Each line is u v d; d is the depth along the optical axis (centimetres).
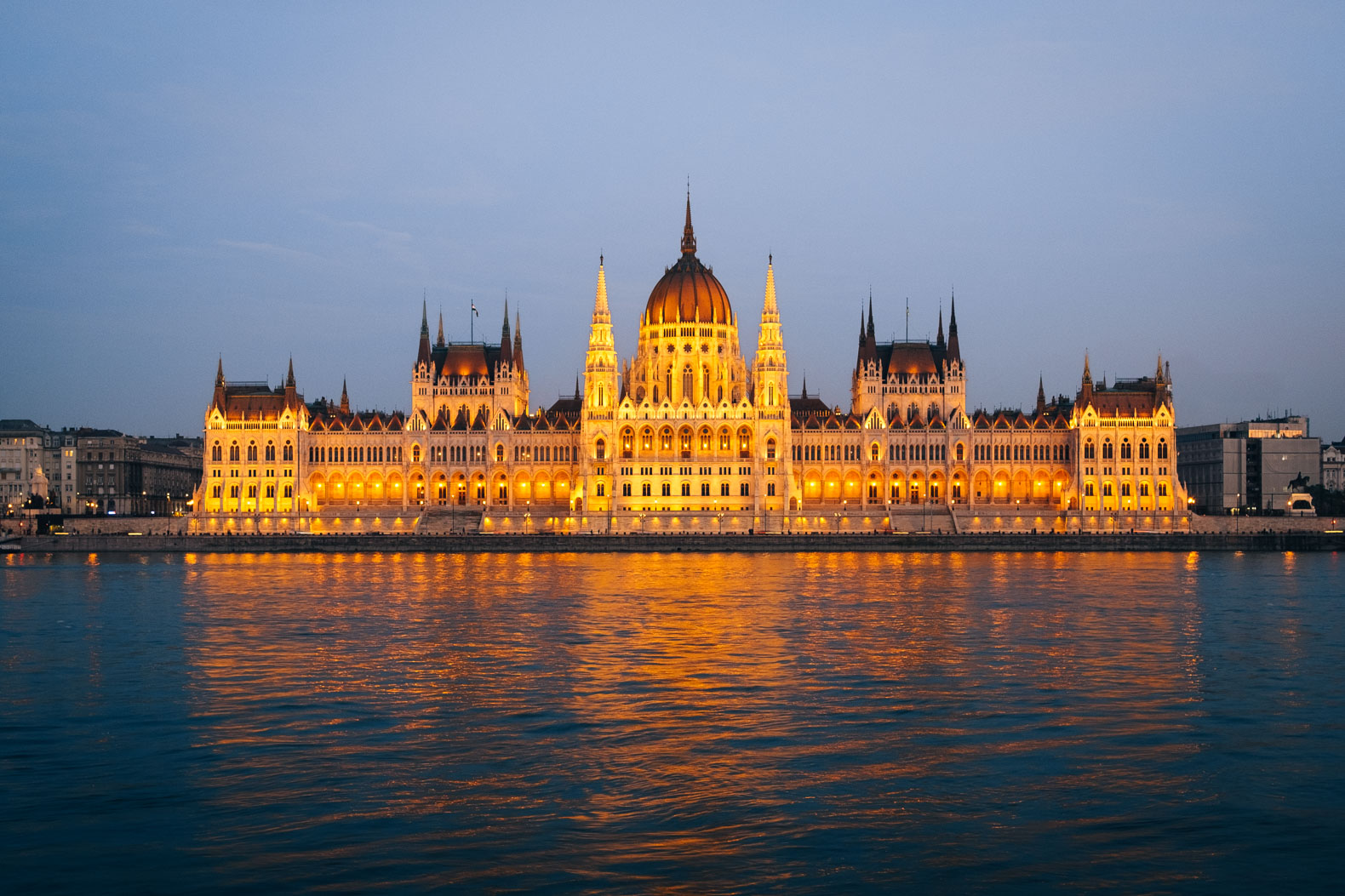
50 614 13962
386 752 7062
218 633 12162
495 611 14138
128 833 5716
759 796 6250
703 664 10075
